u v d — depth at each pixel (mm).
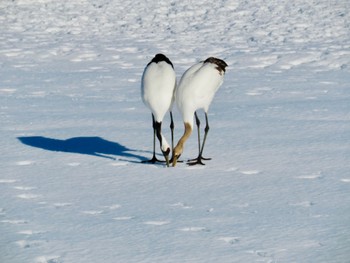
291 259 9305
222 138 17094
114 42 36344
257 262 9203
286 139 16859
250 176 13703
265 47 34781
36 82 26547
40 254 9516
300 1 44312
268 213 11352
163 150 14734
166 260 9297
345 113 20250
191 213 11391
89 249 9703
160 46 35344
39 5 44531
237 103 22453
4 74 28250
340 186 12930
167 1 45062
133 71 29578
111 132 17922
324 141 16594
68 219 11094
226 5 43750
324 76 28203
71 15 42312
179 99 15117
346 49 33938
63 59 32281
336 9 42406
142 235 10289
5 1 45000
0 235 10328
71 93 24359
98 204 11938
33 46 35000
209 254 9508
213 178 13609
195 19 41188
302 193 12508
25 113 20469
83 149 16141
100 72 29234
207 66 15359
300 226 10648
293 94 24156
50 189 12867
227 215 11266
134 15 42250
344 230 10430
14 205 11875
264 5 43562
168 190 12805
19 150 15953
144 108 21484
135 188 12953
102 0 45531
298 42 35875
